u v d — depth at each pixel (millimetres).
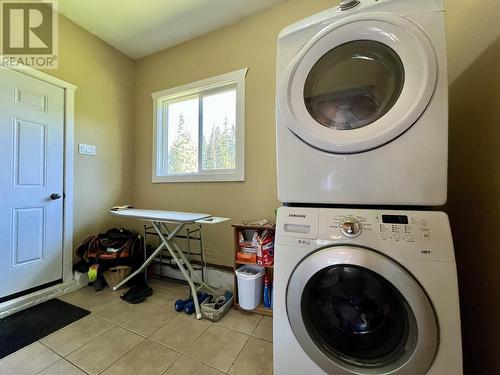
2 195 1740
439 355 612
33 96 1928
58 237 2086
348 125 797
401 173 687
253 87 2137
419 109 660
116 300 1875
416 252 638
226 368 1164
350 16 767
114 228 2467
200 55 2422
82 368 1153
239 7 2061
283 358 783
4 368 1146
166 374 1123
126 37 2467
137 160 2850
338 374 726
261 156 2094
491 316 779
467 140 979
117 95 2674
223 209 2266
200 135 2477
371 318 756
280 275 788
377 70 795
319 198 784
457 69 1076
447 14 1176
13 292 1781
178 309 1700
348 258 675
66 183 2154
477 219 890
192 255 2348
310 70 839
